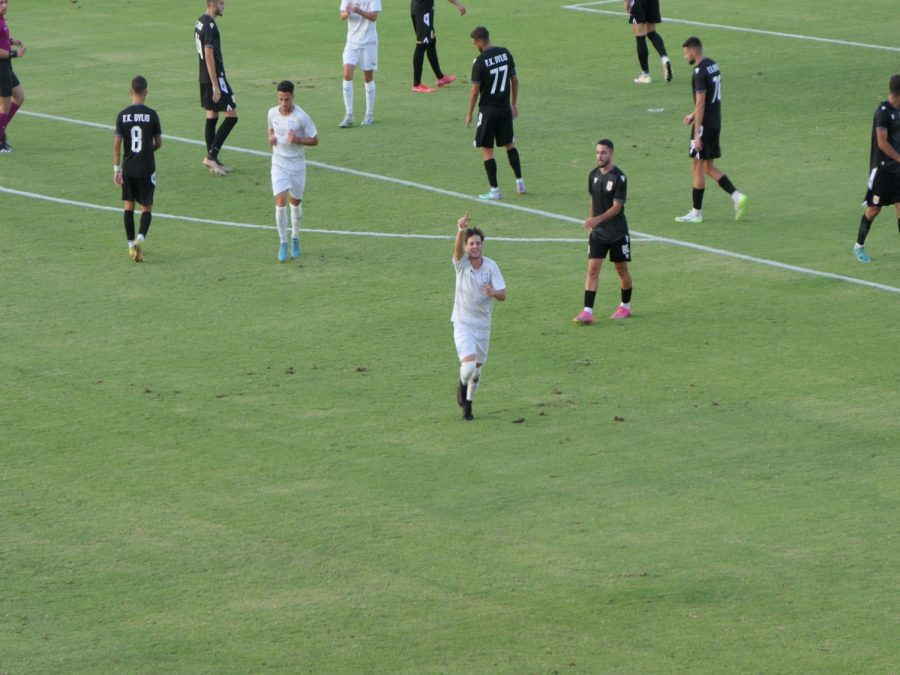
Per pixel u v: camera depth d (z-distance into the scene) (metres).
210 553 41.31
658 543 41.66
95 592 39.22
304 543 41.84
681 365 55.22
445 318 60.53
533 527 42.75
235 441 48.84
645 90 102.50
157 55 115.00
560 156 86.06
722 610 37.97
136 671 35.25
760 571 40.00
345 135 91.50
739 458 47.25
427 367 55.31
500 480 45.84
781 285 63.97
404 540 41.97
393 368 55.22
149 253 69.50
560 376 54.34
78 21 128.88
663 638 36.66
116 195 78.94
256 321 60.38
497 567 40.38
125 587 39.50
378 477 46.09
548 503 44.28
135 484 45.69
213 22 80.50
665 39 118.81
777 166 83.19
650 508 43.88
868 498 44.34
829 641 36.38
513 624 37.38
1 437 49.12
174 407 51.69
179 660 35.72
